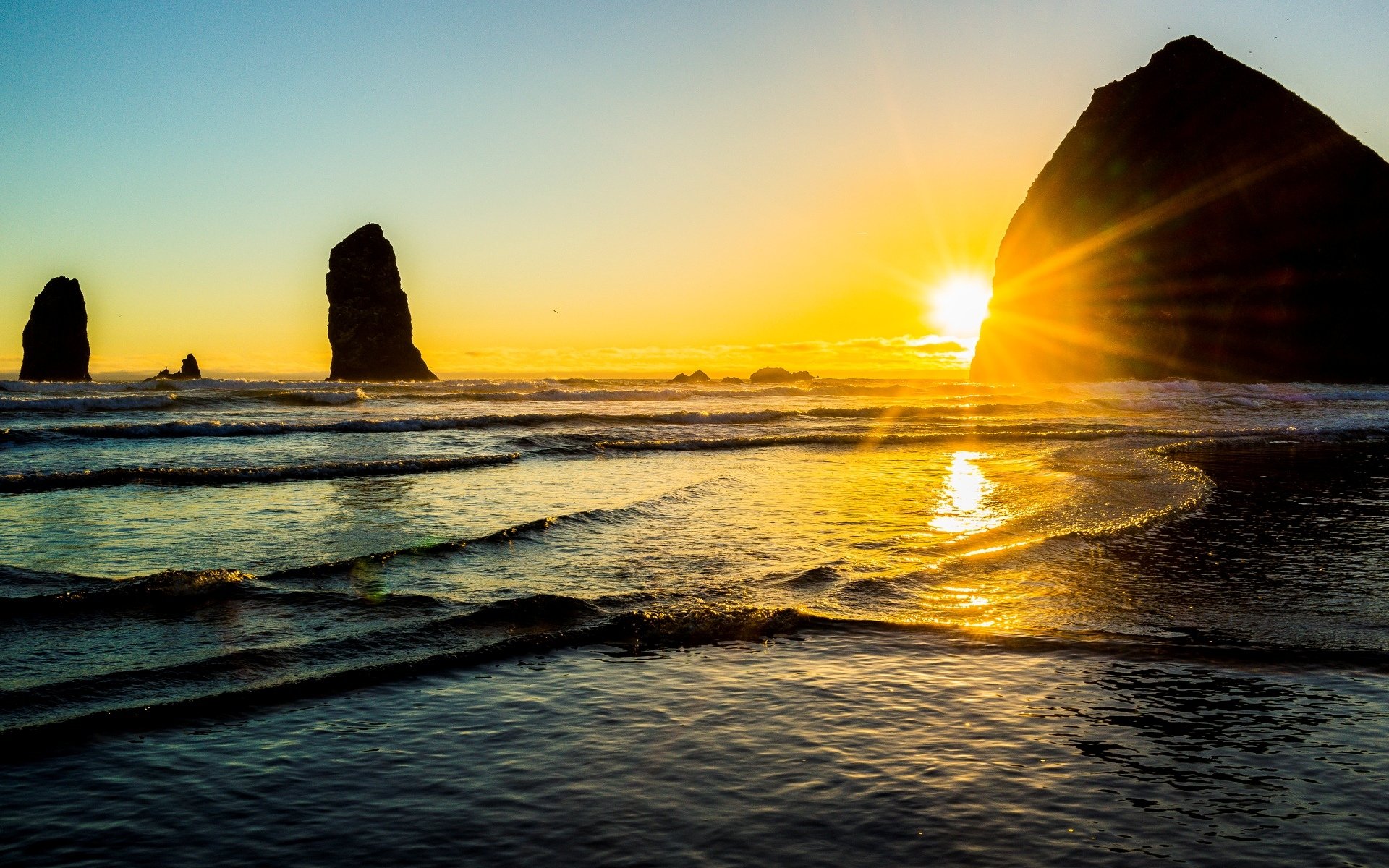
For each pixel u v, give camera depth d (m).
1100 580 7.33
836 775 3.88
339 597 6.43
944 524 9.70
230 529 8.93
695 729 4.40
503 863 3.16
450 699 4.76
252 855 3.22
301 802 3.62
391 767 3.95
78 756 3.98
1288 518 10.32
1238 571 7.65
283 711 4.56
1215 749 4.16
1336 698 4.81
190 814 3.51
